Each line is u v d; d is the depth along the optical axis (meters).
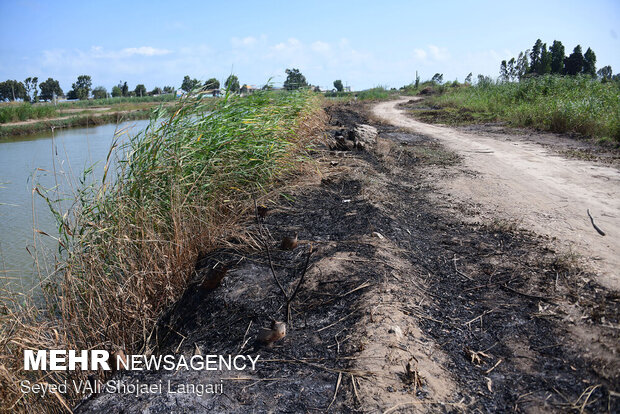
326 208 5.13
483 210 5.56
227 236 4.45
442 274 3.74
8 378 2.85
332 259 3.76
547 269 3.69
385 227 4.57
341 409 2.17
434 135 13.35
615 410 2.06
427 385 2.30
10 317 3.37
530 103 17.80
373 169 7.32
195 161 4.85
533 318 2.96
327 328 2.89
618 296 3.11
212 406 2.31
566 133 12.70
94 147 13.85
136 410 2.36
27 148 14.76
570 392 2.23
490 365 2.52
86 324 3.40
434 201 6.03
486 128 14.96
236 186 5.35
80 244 3.82
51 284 3.84
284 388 2.38
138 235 3.98
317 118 11.44
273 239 4.32
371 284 3.31
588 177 7.34
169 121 4.81
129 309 3.51
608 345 2.53
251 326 3.05
